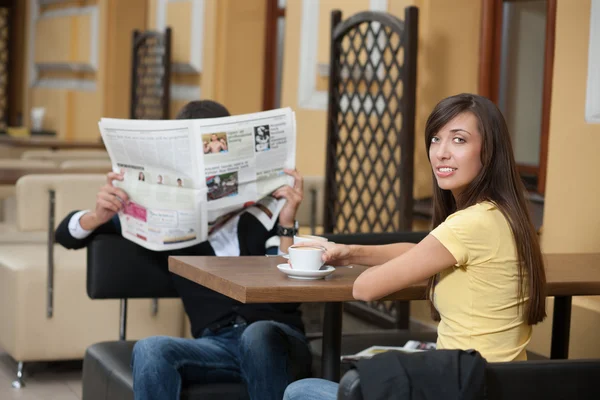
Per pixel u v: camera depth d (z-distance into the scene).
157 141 2.97
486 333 2.19
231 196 3.07
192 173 2.98
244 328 3.11
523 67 5.07
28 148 9.27
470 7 5.20
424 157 5.22
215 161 2.99
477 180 2.24
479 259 2.17
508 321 2.20
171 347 2.87
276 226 3.32
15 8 12.98
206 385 2.94
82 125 10.78
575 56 3.82
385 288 2.22
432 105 5.18
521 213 2.22
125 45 10.21
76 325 4.45
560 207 3.93
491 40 5.20
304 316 5.36
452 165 2.25
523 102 5.09
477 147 2.24
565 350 3.02
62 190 4.28
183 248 3.30
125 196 3.19
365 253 2.66
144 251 3.43
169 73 8.22
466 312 2.20
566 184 3.89
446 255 2.17
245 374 2.87
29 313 4.38
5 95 13.09
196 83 8.10
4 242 5.34
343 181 5.23
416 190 5.21
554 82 3.93
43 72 12.13
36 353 4.39
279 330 2.97
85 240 3.41
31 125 11.52
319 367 3.31
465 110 2.25
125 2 10.16
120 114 10.27
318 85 6.19
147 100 9.02
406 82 4.63
